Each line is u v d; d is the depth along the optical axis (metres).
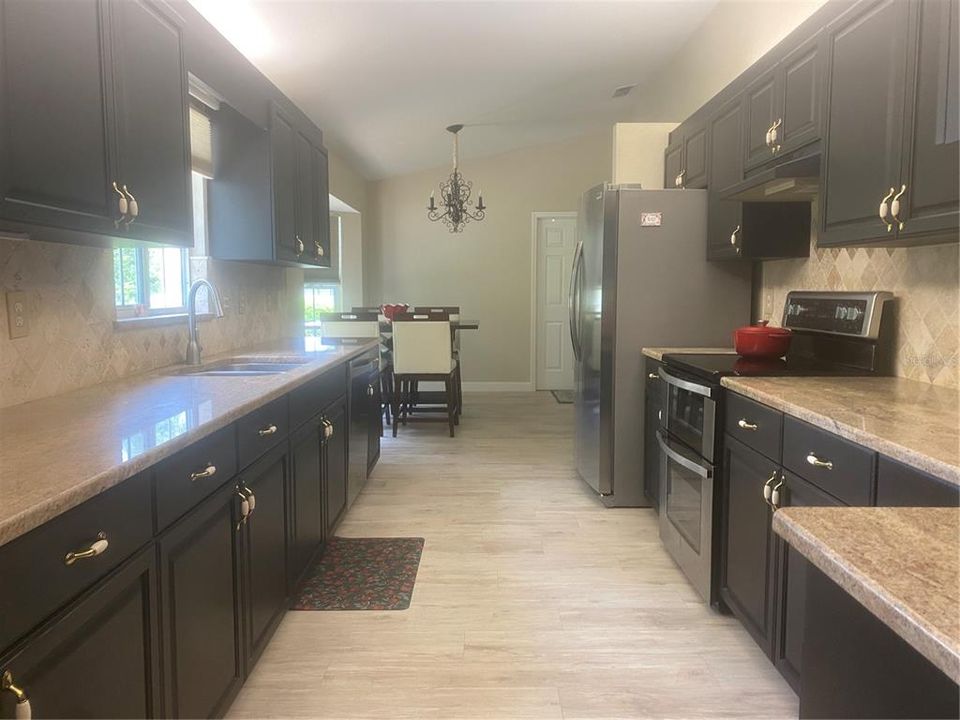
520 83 4.81
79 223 1.50
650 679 1.95
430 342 5.15
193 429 1.40
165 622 1.30
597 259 3.55
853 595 0.69
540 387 7.61
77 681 1.00
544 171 7.34
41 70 1.36
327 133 5.17
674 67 4.83
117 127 1.64
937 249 2.07
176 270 2.88
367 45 3.57
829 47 2.10
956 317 1.99
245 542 1.78
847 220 1.99
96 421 1.48
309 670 2.01
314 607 2.42
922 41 1.63
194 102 2.55
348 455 3.24
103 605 1.08
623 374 3.49
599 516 3.40
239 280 3.45
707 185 3.38
